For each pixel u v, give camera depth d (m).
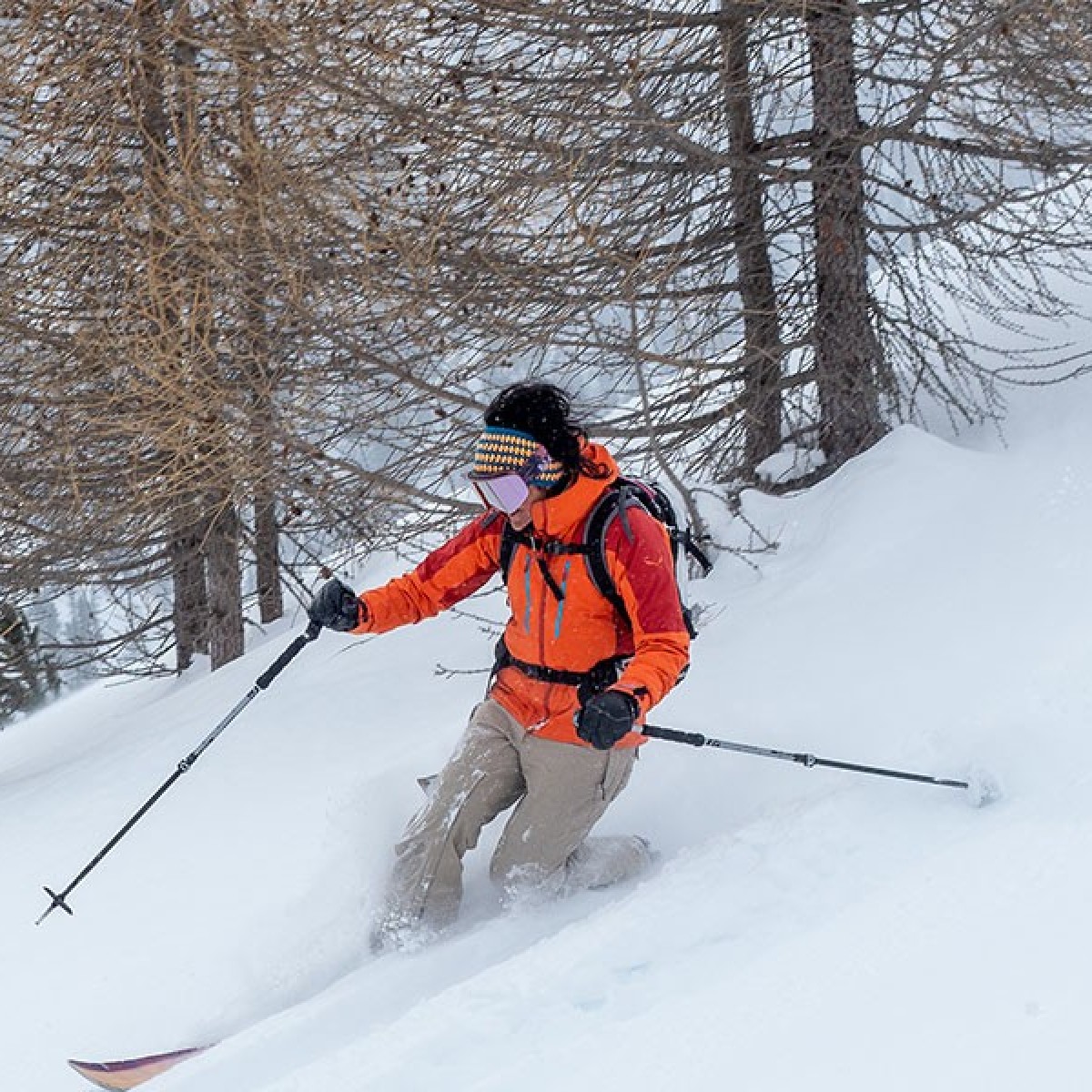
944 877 7.14
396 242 13.02
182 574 24.64
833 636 10.93
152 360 13.59
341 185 13.55
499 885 8.27
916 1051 5.52
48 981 9.04
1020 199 13.95
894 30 13.71
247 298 13.46
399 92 13.35
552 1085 5.93
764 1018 6.07
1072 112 13.48
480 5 12.95
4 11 14.29
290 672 14.84
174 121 13.46
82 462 16.50
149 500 15.43
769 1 13.24
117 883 10.12
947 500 12.19
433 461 15.34
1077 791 7.88
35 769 16.56
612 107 13.09
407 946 8.19
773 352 14.99
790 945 6.82
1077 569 10.48
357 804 9.88
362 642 14.85
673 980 6.75
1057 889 6.69
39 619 27.58
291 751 11.73
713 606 12.35
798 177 14.29
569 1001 6.73
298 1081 6.45
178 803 11.23
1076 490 11.53
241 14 12.79
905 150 14.48
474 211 13.86
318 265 13.47
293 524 19.36
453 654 13.62
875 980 6.21
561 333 13.95
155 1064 7.57
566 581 7.79
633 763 9.05
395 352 14.02
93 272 15.10
